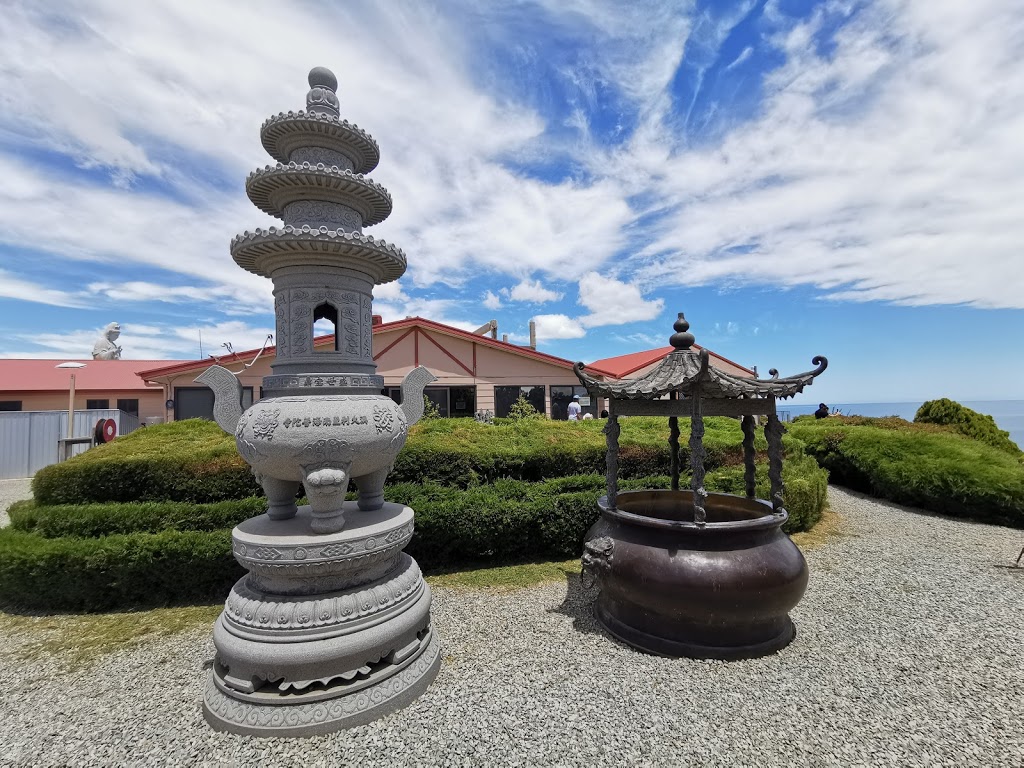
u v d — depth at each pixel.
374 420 3.53
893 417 14.34
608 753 2.76
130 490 5.75
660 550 3.87
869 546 6.56
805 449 11.73
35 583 4.72
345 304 3.81
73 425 13.66
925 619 4.41
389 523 3.58
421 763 2.70
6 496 10.66
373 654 3.21
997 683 3.41
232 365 12.79
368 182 3.79
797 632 4.16
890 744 2.81
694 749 2.78
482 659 3.77
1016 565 5.82
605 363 25.14
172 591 4.98
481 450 7.26
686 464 8.19
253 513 5.47
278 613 3.14
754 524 3.82
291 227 3.43
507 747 2.81
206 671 3.73
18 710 3.26
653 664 3.66
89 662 3.86
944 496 8.15
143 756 2.82
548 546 6.14
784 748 2.78
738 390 3.81
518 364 15.68
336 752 2.80
